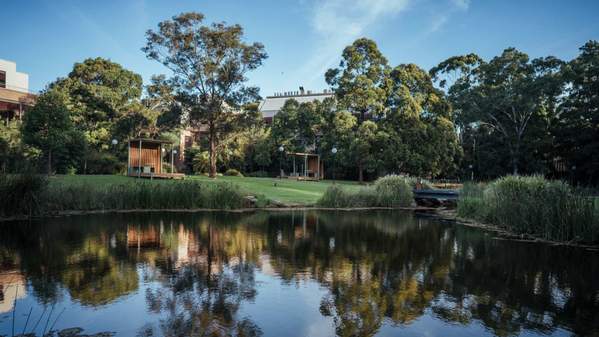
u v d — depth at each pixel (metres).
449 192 19.66
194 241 8.89
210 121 29.34
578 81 33.88
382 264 7.00
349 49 35.22
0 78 37.44
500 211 12.39
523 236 10.36
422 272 6.47
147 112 34.91
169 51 28.52
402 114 32.62
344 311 4.59
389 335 3.95
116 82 36.91
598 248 8.84
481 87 41.16
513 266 6.98
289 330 4.01
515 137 39.16
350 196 19.09
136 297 4.93
